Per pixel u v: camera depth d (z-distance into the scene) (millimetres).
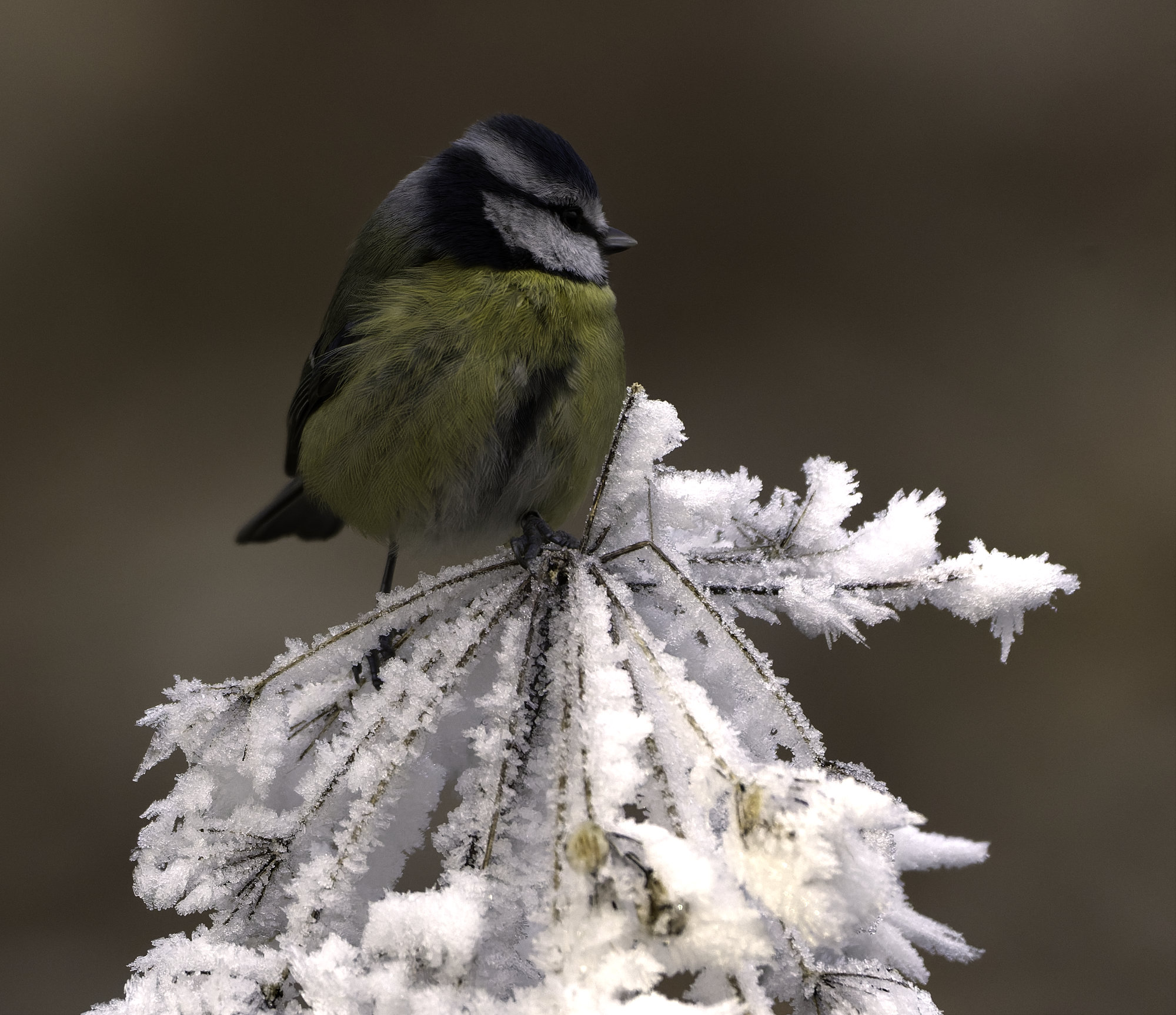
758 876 2531
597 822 2805
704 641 3469
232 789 3465
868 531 3475
